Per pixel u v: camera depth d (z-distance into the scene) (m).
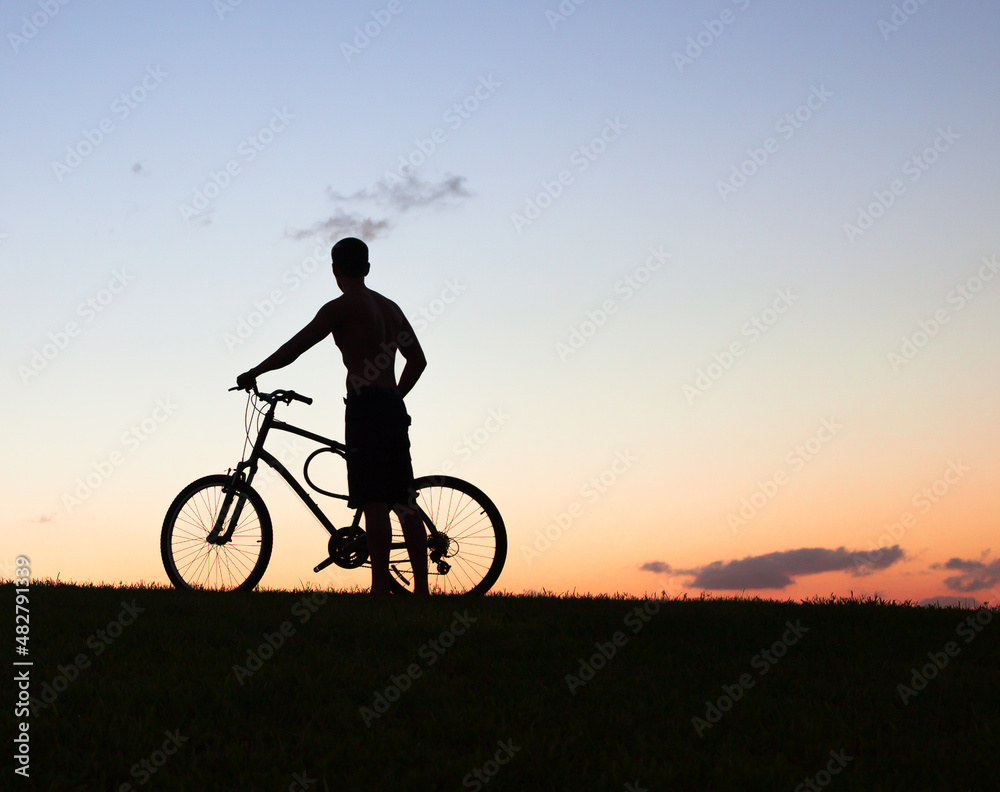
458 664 3.77
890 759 2.78
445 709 3.17
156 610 4.69
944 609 5.21
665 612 4.89
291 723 3.07
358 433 5.25
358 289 5.38
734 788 2.56
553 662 3.85
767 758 2.77
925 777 2.64
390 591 5.32
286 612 4.66
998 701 3.37
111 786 2.62
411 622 4.39
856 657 4.04
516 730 2.99
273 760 2.74
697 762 2.72
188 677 3.51
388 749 2.84
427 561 5.40
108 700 3.20
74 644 3.99
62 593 5.39
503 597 5.39
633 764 2.69
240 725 3.02
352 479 5.29
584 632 4.43
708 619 4.71
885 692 3.46
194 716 3.07
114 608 4.80
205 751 2.82
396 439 5.32
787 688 3.55
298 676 3.49
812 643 4.29
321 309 5.27
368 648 3.99
